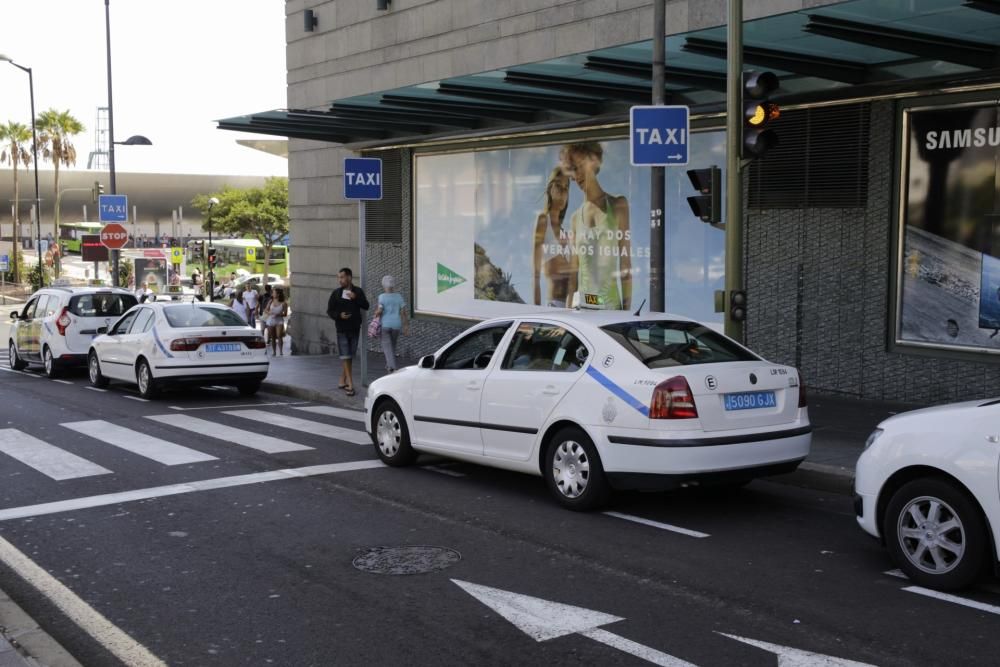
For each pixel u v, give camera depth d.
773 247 13.40
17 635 5.09
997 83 10.98
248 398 15.69
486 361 8.75
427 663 4.75
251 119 18.47
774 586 5.84
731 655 4.78
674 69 12.66
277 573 6.19
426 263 19.88
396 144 20.11
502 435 8.32
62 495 8.42
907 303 12.05
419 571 6.19
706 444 7.10
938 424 5.72
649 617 5.32
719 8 13.20
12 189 99.62
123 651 4.98
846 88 12.15
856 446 9.63
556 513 7.70
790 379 7.70
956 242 11.54
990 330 11.30
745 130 9.65
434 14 18.44
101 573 6.25
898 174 12.02
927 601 5.52
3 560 6.56
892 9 9.34
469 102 16.00
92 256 28.47
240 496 8.35
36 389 17.02
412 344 20.22
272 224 74.44
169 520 7.56
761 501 8.12
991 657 4.70
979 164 11.28
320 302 23.34
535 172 17.17
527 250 17.44
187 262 76.62
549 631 5.13
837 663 4.65
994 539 5.39
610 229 15.76
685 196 14.41
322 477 9.13
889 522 5.94
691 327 8.20
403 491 8.52
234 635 5.16
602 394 7.49
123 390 16.89
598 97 14.52
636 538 6.94
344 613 5.45
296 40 22.73
